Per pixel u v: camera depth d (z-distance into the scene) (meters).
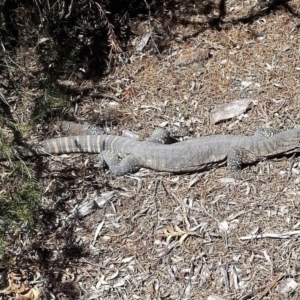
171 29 2.38
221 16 2.39
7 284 1.62
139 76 2.22
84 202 1.79
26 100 2.08
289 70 2.12
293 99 2.00
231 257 1.58
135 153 1.85
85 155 1.95
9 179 1.74
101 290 1.57
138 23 2.41
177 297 1.53
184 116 2.03
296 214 1.64
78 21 2.29
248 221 1.65
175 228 1.67
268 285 1.50
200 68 2.20
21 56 2.18
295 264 1.53
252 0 2.44
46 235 1.72
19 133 1.96
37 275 1.63
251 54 2.21
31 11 2.23
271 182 1.74
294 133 1.74
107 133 2.02
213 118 1.98
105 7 2.43
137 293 1.55
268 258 1.56
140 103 2.11
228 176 1.79
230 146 1.79
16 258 1.67
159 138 1.89
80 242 1.69
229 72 2.15
